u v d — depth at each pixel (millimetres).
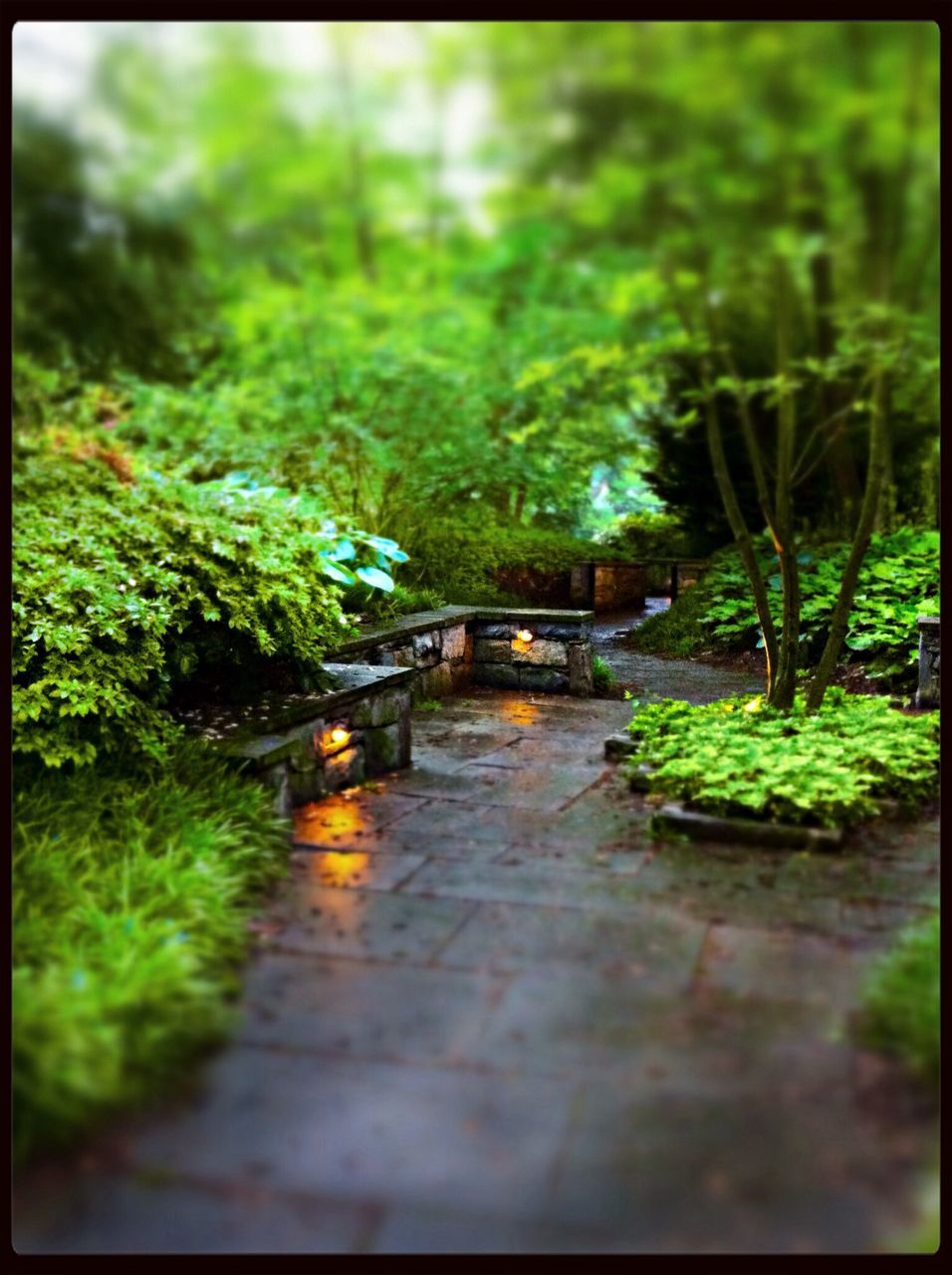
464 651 6781
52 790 3156
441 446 6766
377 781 4219
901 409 5582
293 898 2834
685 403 5504
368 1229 1495
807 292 4113
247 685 4086
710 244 3736
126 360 5078
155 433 6254
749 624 7754
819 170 3418
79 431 5793
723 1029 2074
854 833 3377
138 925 2348
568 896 2840
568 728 5375
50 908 2430
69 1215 1527
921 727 4293
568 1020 2115
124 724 3369
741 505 10320
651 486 11023
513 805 3822
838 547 8297
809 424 8164
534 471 7426
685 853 3221
